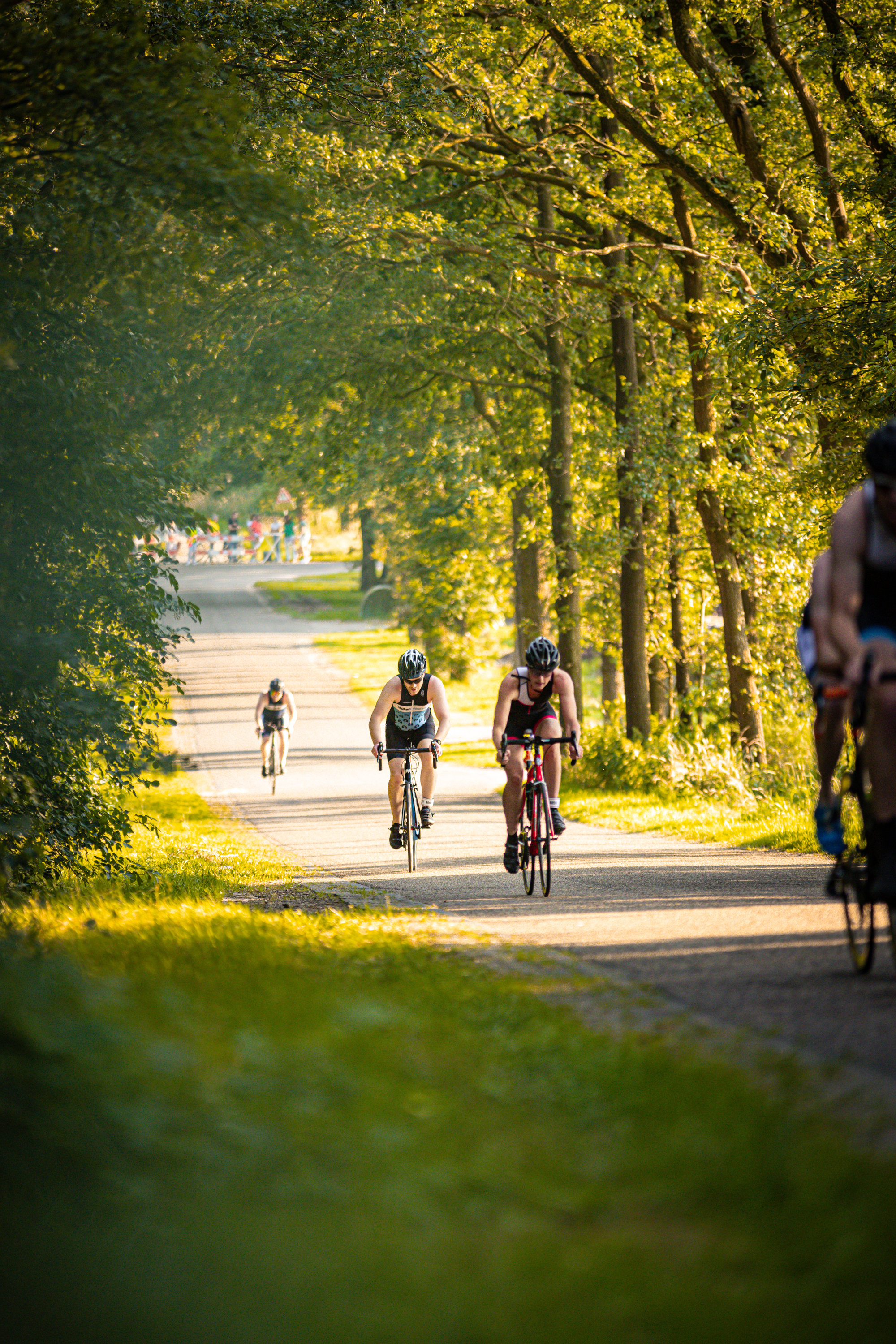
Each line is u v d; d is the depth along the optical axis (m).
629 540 71.56
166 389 33.09
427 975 17.83
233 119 26.11
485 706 129.25
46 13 25.66
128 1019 11.58
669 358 75.56
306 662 157.00
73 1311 7.38
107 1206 8.62
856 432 47.22
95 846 33.97
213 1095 10.35
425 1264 8.05
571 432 76.44
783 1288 7.89
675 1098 11.27
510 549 110.81
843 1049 13.30
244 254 28.86
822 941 20.19
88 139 25.75
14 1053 9.89
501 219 67.44
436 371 74.38
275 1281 7.75
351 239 57.78
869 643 14.73
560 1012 15.02
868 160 55.50
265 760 79.69
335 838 55.59
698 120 59.31
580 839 49.03
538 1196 9.30
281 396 71.62
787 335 45.06
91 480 30.09
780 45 55.16
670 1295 7.70
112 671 33.62
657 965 18.77
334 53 40.53
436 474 89.56
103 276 28.39
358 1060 12.21
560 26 57.47
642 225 64.75
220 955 18.81
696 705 77.12
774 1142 10.02
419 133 48.22
